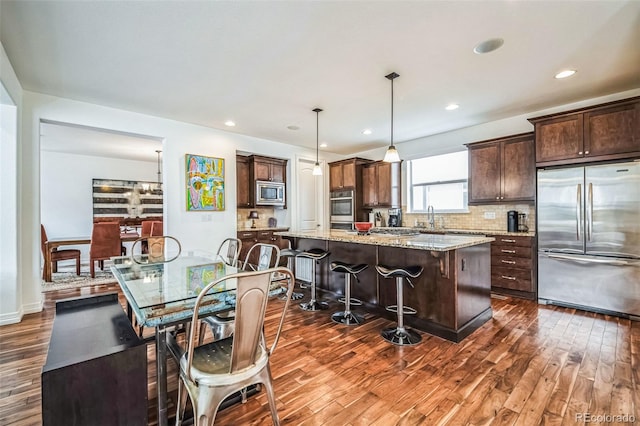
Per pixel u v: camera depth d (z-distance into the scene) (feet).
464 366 7.04
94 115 11.92
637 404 5.52
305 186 20.35
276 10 6.36
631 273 9.75
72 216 22.15
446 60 8.50
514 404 5.61
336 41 7.54
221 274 7.34
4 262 9.64
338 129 15.76
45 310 10.97
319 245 13.19
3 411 5.48
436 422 5.18
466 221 15.88
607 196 10.11
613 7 6.26
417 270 8.66
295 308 11.48
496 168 13.79
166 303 5.11
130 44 7.64
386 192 19.11
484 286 9.92
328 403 5.75
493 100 11.64
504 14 6.50
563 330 9.00
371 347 8.13
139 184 24.82
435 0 6.05
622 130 9.82
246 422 5.26
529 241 12.04
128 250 22.68
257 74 9.35
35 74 9.29
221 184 15.70
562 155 11.05
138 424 4.70
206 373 4.50
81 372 4.28
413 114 13.32
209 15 6.51
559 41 7.57
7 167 9.70
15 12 6.32
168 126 13.92
